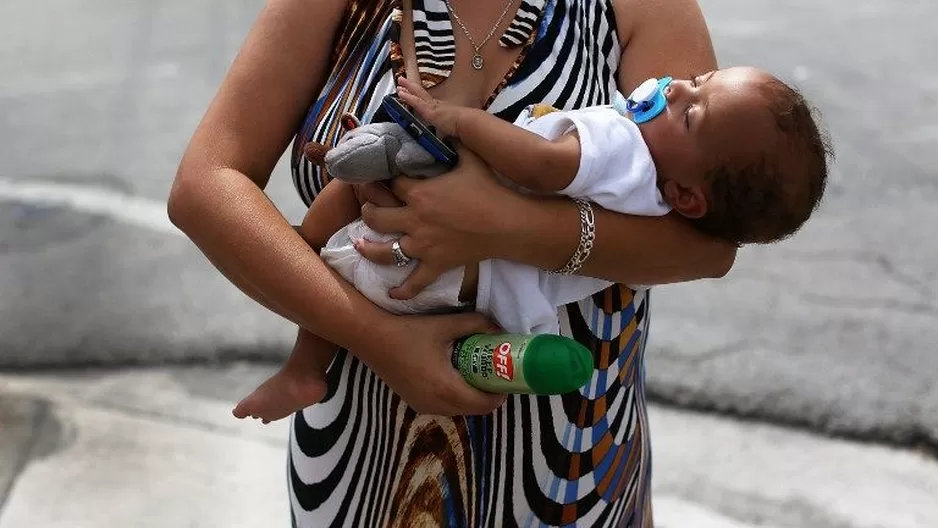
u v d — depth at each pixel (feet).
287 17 5.16
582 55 5.10
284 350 11.41
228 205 4.90
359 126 4.87
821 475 9.55
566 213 4.69
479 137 4.58
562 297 4.94
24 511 9.20
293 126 5.29
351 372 5.25
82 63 19.57
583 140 4.65
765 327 11.55
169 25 21.18
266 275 4.82
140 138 16.49
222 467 9.80
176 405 10.65
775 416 10.31
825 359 10.96
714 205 4.82
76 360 11.30
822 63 18.30
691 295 12.24
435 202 4.55
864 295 12.12
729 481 9.52
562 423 5.23
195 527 9.10
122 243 13.50
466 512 5.27
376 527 5.39
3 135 16.61
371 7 5.12
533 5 4.99
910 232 13.39
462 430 5.11
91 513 9.20
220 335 11.61
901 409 10.18
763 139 4.66
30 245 13.43
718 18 20.48
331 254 4.85
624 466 5.60
